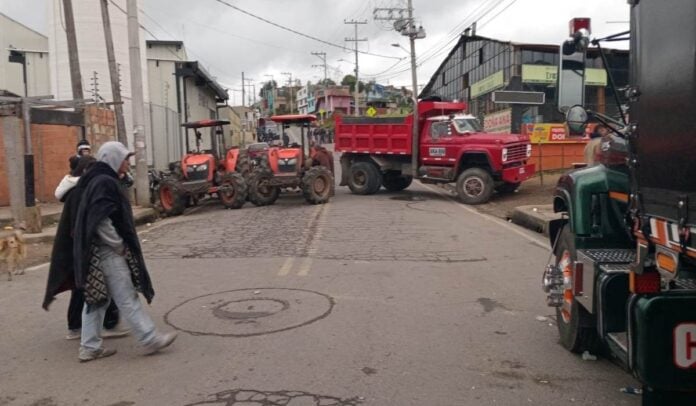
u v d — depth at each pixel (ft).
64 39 72.79
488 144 57.21
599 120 15.29
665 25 10.13
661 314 10.64
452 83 164.55
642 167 11.16
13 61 97.55
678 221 9.66
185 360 16.85
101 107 55.16
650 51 10.76
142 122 53.98
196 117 118.73
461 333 18.99
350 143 66.95
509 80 118.21
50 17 73.51
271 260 30.81
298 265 29.37
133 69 53.83
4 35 110.93
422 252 32.71
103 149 16.81
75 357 17.33
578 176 16.67
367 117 65.46
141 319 17.08
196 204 59.77
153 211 51.96
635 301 11.09
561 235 17.81
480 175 56.95
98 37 72.38
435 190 72.28
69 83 73.20
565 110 15.35
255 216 49.19
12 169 39.52
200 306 22.22
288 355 17.11
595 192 16.20
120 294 16.80
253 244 35.86
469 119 62.08
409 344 17.97
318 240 36.76
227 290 24.61
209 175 54.49
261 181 55.52
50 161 51.80
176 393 14.69
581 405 13.85
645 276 11.06
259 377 15.57
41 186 51.72
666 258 10.16
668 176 10.02
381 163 65.57
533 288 24.71
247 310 21.57
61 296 24.22
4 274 28.76
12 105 39.27
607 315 13.78
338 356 16.99
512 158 57.47
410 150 62.64
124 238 16.79
